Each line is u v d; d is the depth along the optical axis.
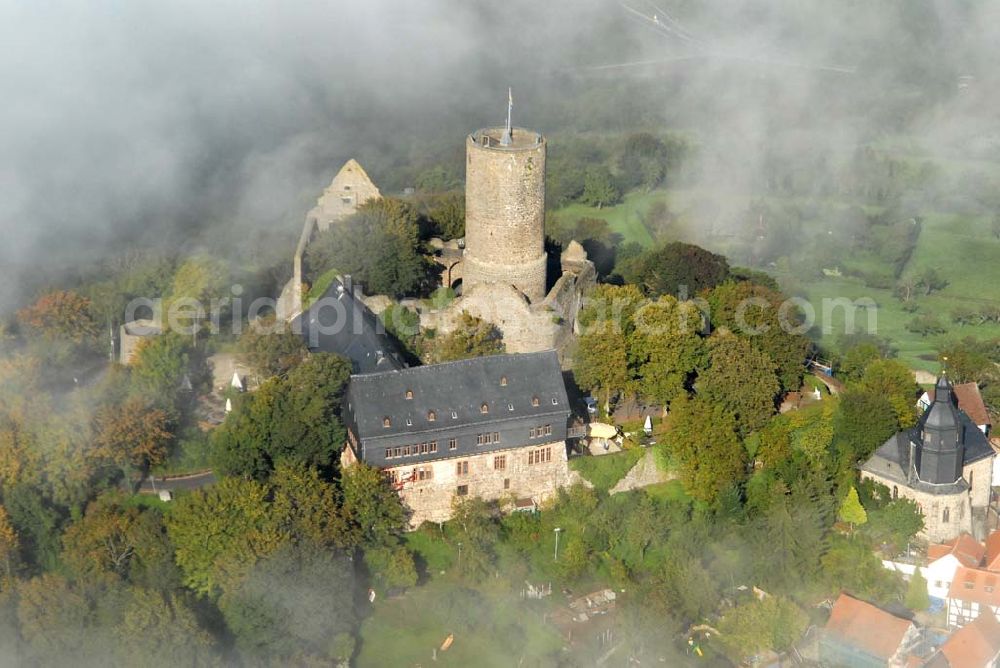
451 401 167.88
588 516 173.25
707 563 173.00
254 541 158.50
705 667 160.75
